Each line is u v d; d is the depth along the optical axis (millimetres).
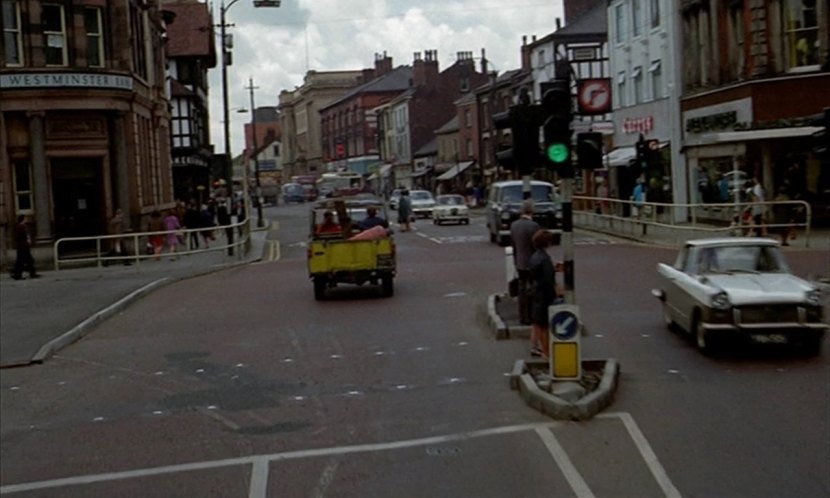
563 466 10047
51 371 16891
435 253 35750
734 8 38531
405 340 17938
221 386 15016
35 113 36812
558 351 12508
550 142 12461
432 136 105312
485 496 9211
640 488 9273
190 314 22969
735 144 37656
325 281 24062
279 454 11125
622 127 52750
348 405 13359
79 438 12406
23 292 28266
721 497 8945
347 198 30625
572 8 68562
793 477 9430
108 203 38906
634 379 13852
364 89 124188
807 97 35031
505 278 26641
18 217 37125
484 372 14938
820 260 26312
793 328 14500
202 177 77250
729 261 16047
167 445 11828
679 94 44344
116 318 22938
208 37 71188
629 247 34281
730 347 15781
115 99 38438
